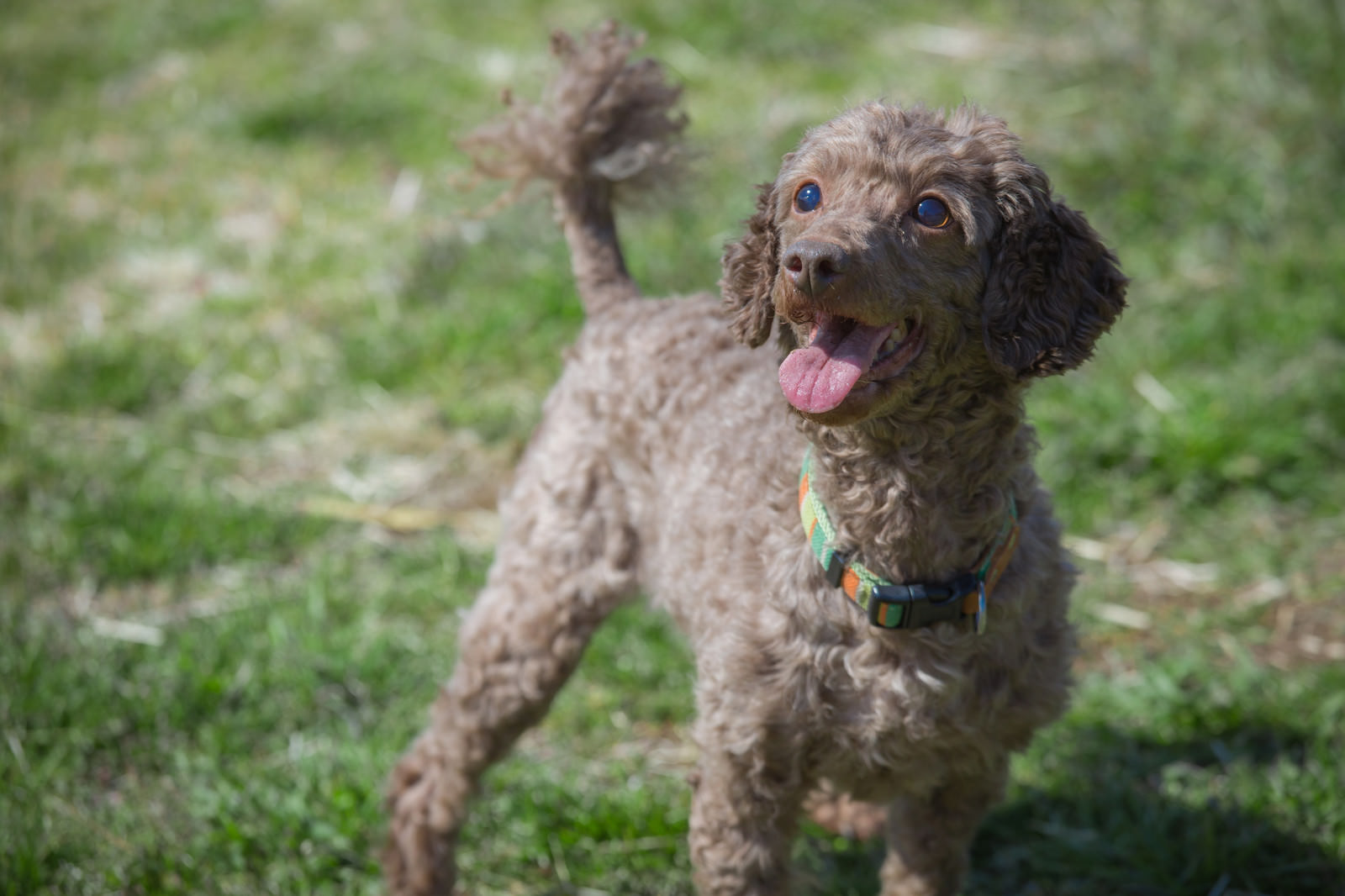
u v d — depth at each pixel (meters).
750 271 3.01
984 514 2.77
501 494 3.93
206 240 7.43
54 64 10.12
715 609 3.08
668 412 3.41
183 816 3.97
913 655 2.83
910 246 2.62
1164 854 3.56
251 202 7.84
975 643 2.83
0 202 7.96
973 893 3.66
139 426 5.95
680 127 3.88
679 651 4.56
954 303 2.68
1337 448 5.17
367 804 3.97
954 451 2.74
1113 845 3.64
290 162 8.22
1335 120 7.06
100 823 3.90
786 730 2.94
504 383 6.12
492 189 6.12
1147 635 4.52
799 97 8.00
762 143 7.44
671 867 3.79
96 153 8.62
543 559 3.66
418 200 7.57
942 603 2.78
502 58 8.93
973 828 3.20
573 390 3.72
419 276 6.78
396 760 4.07
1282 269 6.10
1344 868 3.49
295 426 5.96
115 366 6.24
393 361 6.23
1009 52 8.26
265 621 4.72
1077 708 4.18
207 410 6.03
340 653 4.54
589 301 3.86
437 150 8.08
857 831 3.88
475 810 4.00
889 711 2.85
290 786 4.04
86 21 10.94
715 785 3.02
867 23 8.84
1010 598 2.84
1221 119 7.25
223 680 4.41
